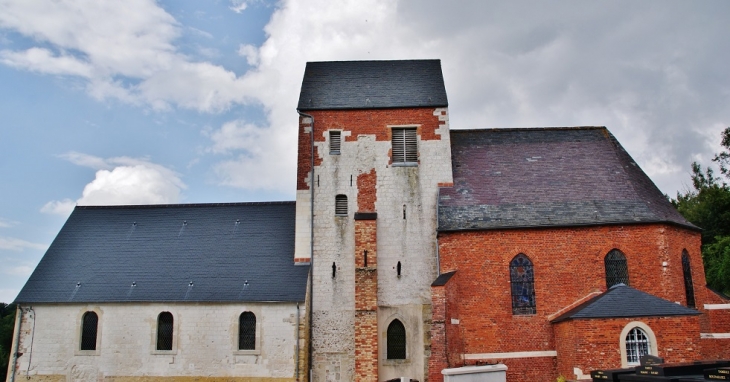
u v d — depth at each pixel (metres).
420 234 31.20
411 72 35.72
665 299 27.38
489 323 28.53
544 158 33.56
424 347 29.62
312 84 34.91
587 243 29.03
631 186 31.08
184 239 34.28
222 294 30.64
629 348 24.94
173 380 29.94
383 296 30.34
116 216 36.12
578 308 27.17
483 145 34.66
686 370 17.45
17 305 31.48
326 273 31.02
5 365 47.47
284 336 29.72
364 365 28.80
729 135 49.53
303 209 31.92
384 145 32.62
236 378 29.55
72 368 30.58
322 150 32.62
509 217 29.95
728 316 29.53
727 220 50.12
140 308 30.94
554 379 27.69
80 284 32.03
